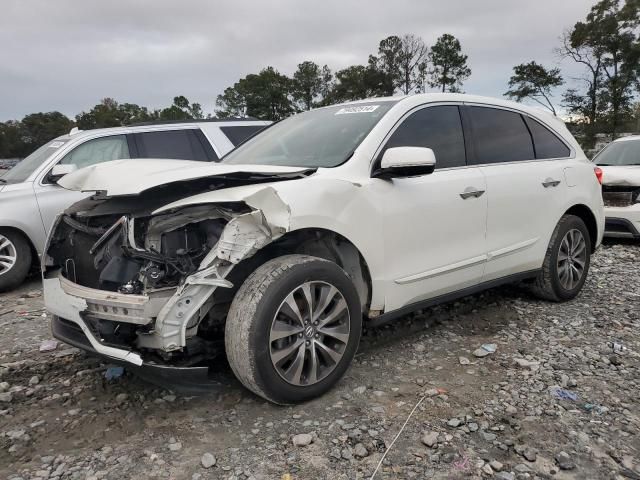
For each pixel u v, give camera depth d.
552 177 4.73
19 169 6.97
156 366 2.73
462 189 3.91
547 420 2.89
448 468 2.48
